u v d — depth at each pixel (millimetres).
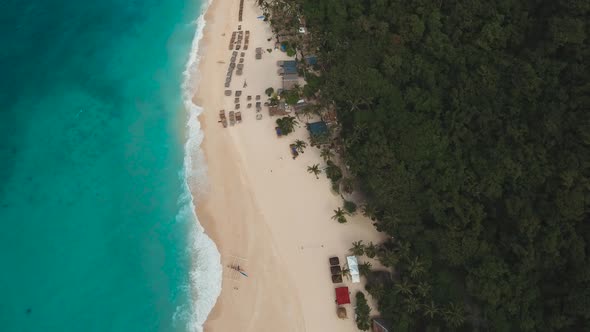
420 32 79000
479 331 56031
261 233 71312
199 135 85125
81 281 67375
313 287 65438
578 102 59531
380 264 66562
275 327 62344
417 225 63094
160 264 69375
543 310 53844
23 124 86062
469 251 57812
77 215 74375
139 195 77312
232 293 65688
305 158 79688
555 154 58719
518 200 57500
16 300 65375
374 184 65812
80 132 85562
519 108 64188
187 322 63688
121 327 63188
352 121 76250
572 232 54094
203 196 76688
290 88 87938
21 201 75500
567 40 62344
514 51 71688
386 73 77250
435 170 64938
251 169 79188
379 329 59500
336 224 71438
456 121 68438
